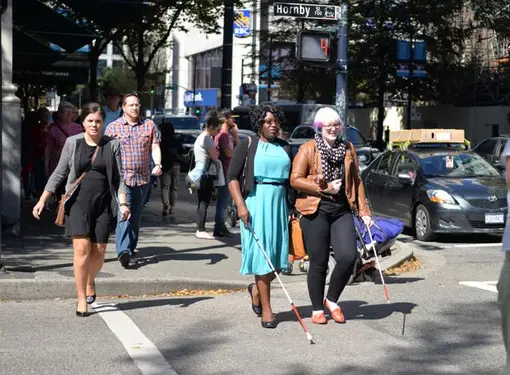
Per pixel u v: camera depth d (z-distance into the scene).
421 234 17.34
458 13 48.69
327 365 7.28
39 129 19.38
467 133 52.09
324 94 53.44
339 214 8.74
